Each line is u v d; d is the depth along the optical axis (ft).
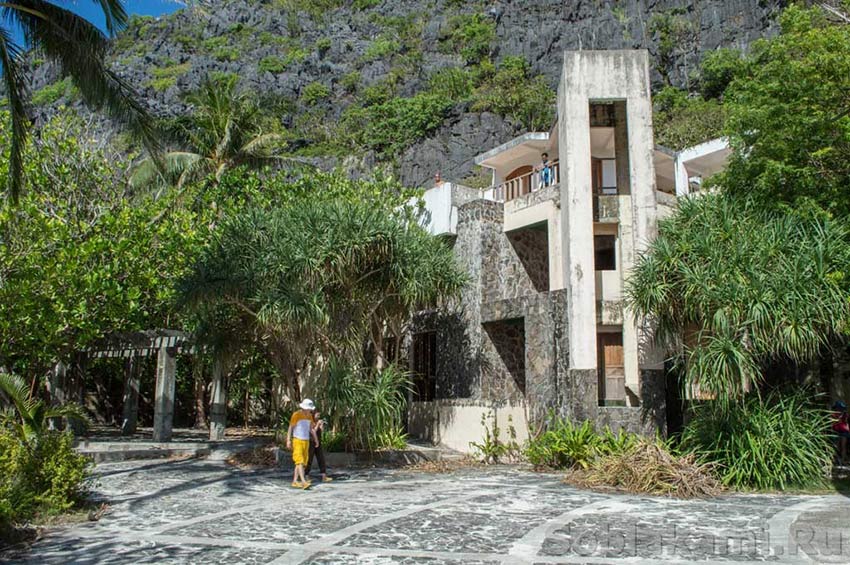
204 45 364.38
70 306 57.93
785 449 41.81
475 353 68.18
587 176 58.44
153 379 110.73
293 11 391.86
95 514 32.48
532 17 332.19
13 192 39.73
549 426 57.41
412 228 59.77
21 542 26.94
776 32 260.83
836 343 52.39
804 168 48.88
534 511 33.06
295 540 26.78
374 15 389.19
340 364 55.11
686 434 45.11
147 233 64.03
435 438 66.49
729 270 44.21
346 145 284.00
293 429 43.09
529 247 72.84
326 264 51.72
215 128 91.66
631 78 59.52
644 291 47.01
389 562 23.30
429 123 278.05
